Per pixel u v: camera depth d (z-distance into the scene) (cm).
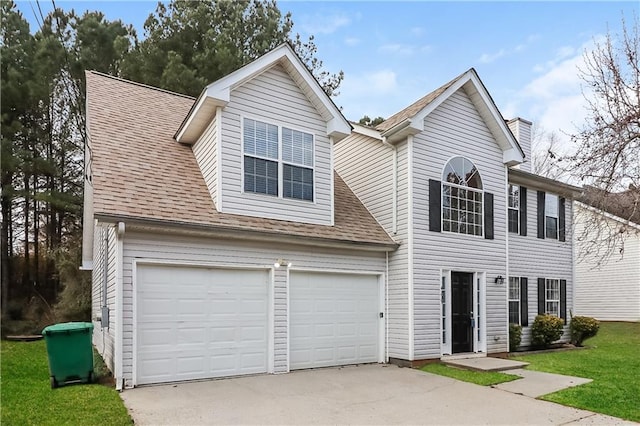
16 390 718
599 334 1838
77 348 759
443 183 1168
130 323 761
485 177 1268
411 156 1113
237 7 2159
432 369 1002
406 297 1072
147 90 1316
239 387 782
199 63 1958
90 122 1025
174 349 806
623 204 819
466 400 740
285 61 1006
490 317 1216
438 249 1131
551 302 1557
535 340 1428
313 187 1032
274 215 962
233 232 862
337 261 1039
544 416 660
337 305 1039
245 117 953
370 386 826
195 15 2066
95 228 1310
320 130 1063
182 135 1039
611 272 2189
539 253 1530
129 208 784
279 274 941
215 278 869
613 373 967
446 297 1141
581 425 625
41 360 1038
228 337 870
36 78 1878
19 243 2328
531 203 1531
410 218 1092
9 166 1820
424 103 1148
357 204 1230
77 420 572
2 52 1864
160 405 656
